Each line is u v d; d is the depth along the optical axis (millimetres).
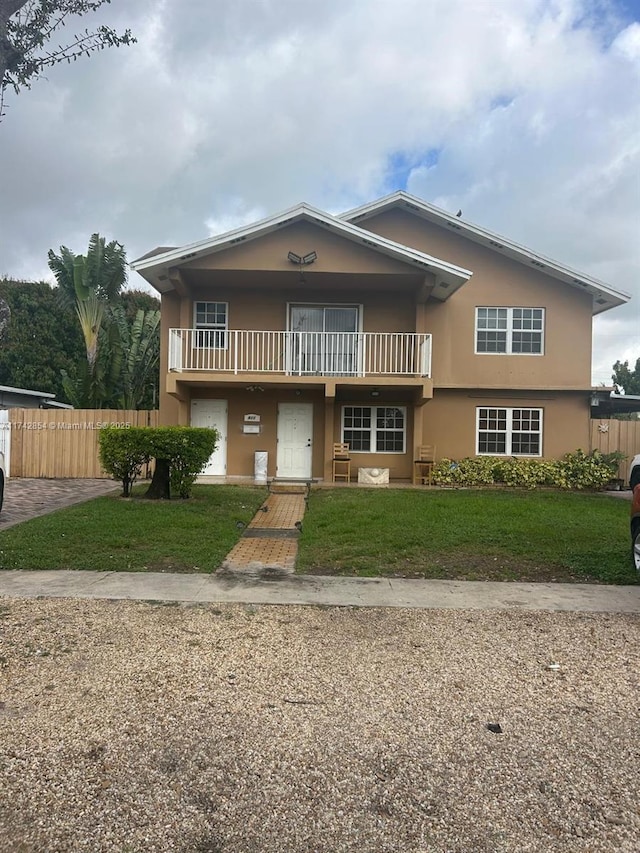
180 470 12156
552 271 16906
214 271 15250
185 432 12062
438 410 17125
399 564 7645
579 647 4930
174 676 4215
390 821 2686
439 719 3660
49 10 5340
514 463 16328
